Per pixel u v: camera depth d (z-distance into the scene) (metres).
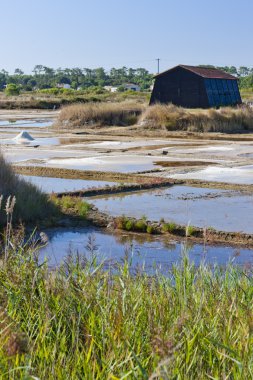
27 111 70.50
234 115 43.78
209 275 7.51
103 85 196.38
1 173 15.19
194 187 19.89
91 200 17.67
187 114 42.97
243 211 15.97
